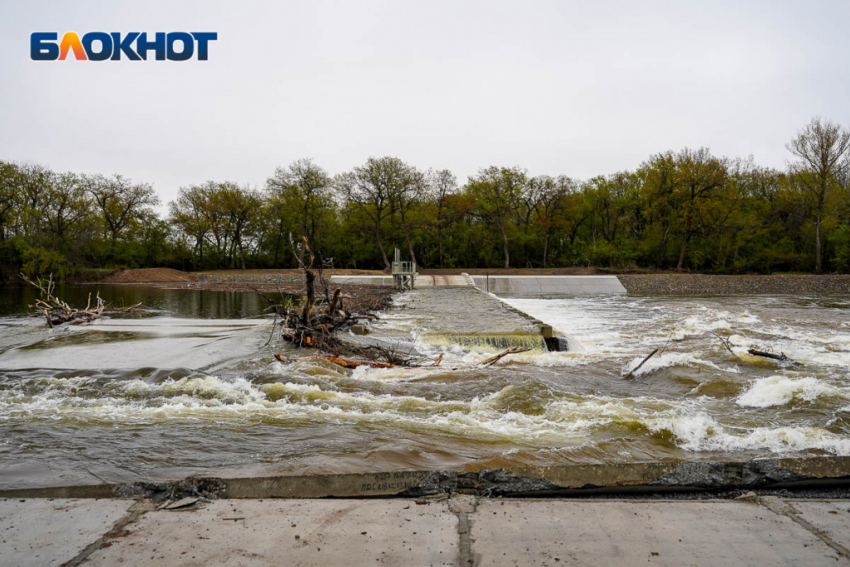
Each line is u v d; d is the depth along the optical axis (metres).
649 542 3.38
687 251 62.22
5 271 50.50
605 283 50.12
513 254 73.44
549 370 12.09
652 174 59.88
